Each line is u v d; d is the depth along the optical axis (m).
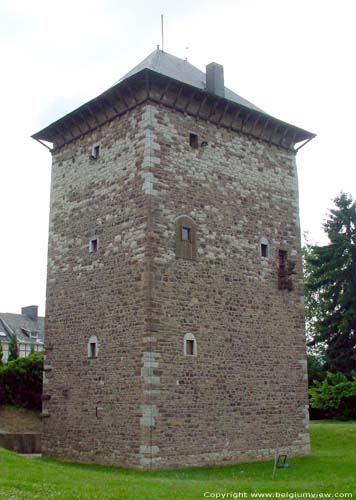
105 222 22.62
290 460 22.30
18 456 17.83
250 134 25.02
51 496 11.55
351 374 38.69
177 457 19.67
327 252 42.88
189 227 21.78
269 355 23.34
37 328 68.06
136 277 20.62
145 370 19.58
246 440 21.75
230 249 22.98
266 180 25.19
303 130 26.44
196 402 20.55
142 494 12.27
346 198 44.00
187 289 21.17
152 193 20.92
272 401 23.02
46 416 23.66
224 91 25.64
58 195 25.53
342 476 17.88
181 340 20.59
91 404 21.61
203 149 23.00
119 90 22.31
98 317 22.03
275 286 24.36
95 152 23.92
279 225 25.23
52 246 25.25
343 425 30.47
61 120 25.00
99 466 20.34
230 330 22.20
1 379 31.77
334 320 41.78
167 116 22.11
